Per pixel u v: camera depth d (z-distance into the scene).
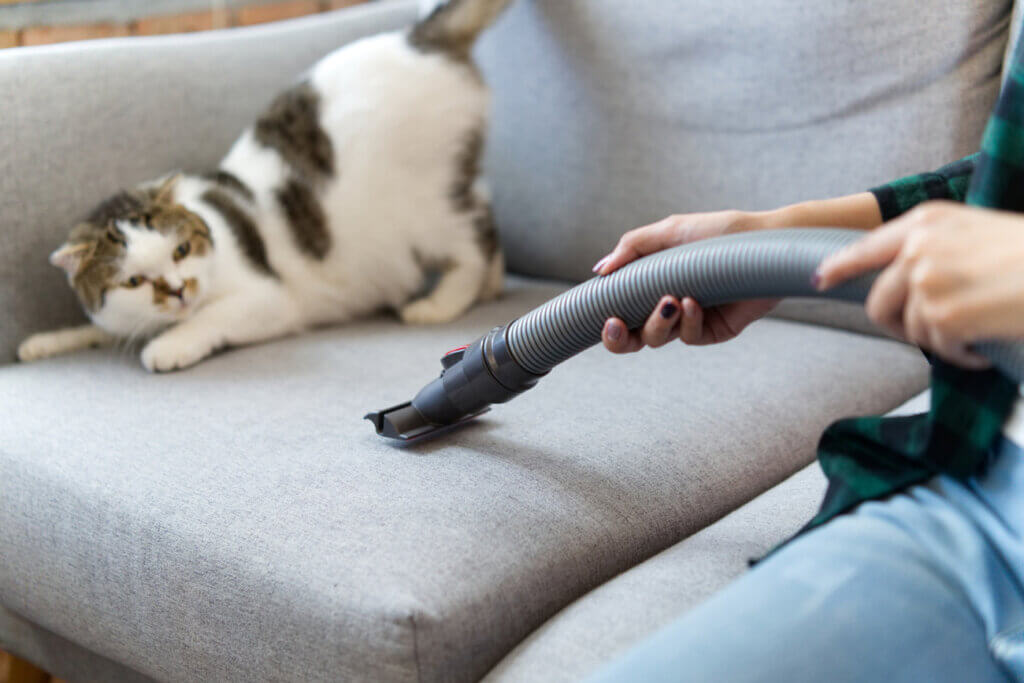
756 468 0.98
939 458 0.65
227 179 1.48
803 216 0.78
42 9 1.71
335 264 1.51
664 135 1.42
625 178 1.47
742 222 0.78
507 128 1.59
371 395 1.11
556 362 0.83
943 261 0.48
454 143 1.50
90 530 0.90
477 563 0.75
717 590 0.72
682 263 0.68
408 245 1.53
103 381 1.20
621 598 0.73
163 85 1.49
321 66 1.52
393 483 0.86
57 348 1.34
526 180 1.59
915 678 0.55
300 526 0.80
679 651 0.56
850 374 1.18
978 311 0.47
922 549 0.62
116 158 1.43
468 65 1.52
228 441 0.98
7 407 1.10
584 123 1.50
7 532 0.98
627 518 0.85
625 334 0.75
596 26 1.46
